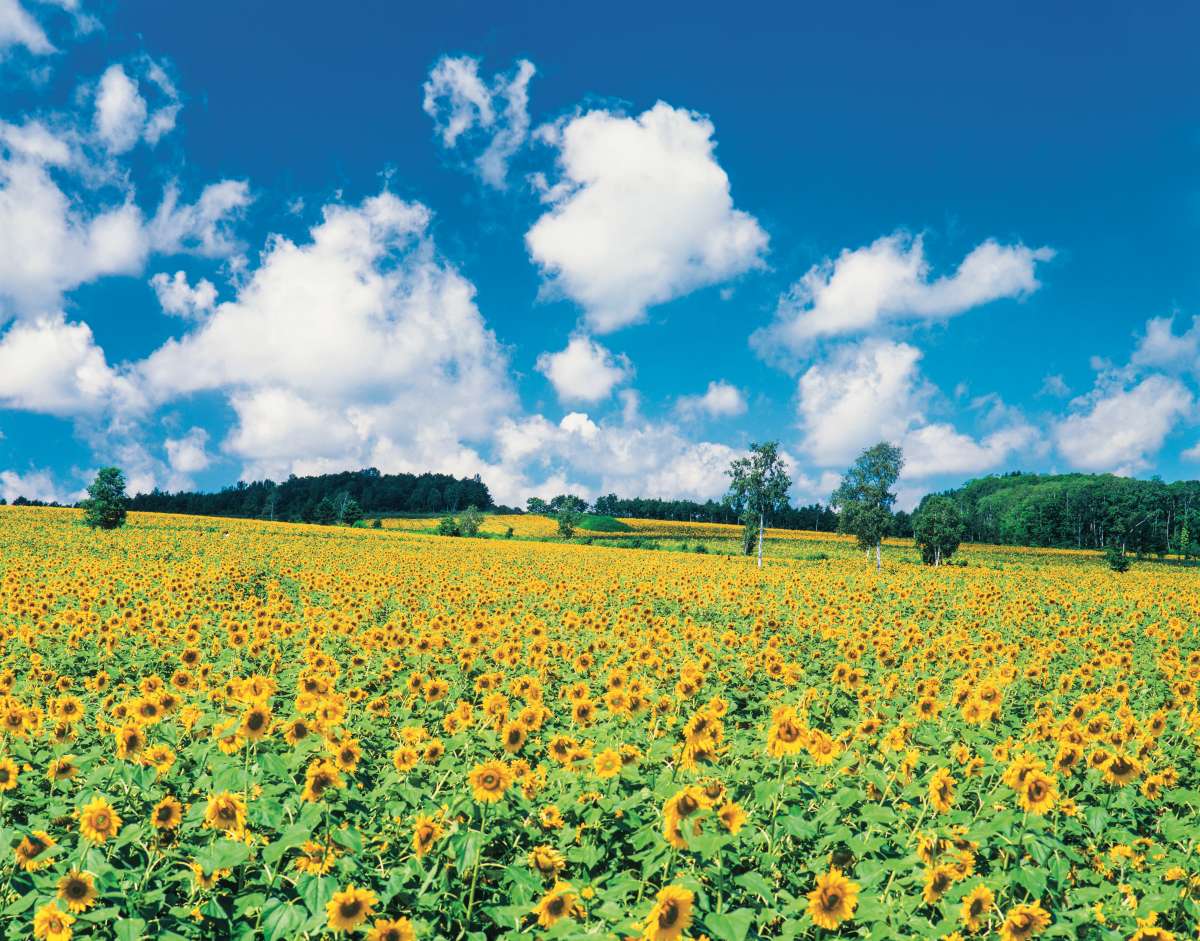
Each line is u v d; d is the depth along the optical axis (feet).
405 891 15.52
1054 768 22.67
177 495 540.93
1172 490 529.04
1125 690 37.11
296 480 613.11
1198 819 22.07
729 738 25.54
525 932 13.94
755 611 67.56
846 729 26.73
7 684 28.53
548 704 32.09
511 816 17.81
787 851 18.03
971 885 15.62
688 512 617.21
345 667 37.37
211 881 15.08
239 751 20.83
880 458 242.37
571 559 169.17
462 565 130.82
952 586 120.67
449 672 35.32
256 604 57.47
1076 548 507.71
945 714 29.19
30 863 14.85
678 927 12.31
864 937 14.90
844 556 284.61
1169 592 117.80
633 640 44.45
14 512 262.06
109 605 54.49
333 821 18.49
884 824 19.21
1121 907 16.92
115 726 24.64
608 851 18.29
